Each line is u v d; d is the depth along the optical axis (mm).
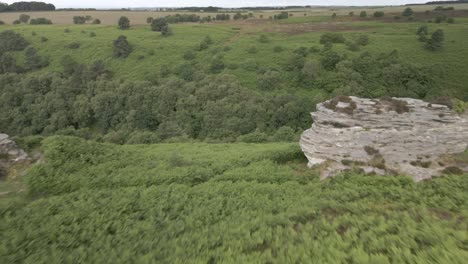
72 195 17594
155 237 13289
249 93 60031
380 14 125625
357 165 19422
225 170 22547
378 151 19312
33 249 12461
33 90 65250
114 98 61156
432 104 19547
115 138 45781
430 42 77688
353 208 14719
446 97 20516
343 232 12680
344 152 19766
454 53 75438
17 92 64188
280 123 55188
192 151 28797
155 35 100625
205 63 77812
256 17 140250
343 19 122875
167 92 59344
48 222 14547
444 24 102562
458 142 19188
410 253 10438
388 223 12812
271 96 60562
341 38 86625
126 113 59625
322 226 13117
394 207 14734
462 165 18844
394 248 10797
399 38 87125
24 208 15781
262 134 41812
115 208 16062
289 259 10789
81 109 61438
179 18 134125
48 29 105312
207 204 16609
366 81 67688
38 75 69188
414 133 19000
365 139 19438
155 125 58719
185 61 78625
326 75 70062
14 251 12234
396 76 66500
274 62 76750
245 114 55094
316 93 65438
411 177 17844
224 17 139750
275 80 66438
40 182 18672
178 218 15109
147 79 69312
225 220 14664
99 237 13391
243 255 11305
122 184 19656
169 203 16688
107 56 82438
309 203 15656
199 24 123250
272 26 114500
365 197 16141
